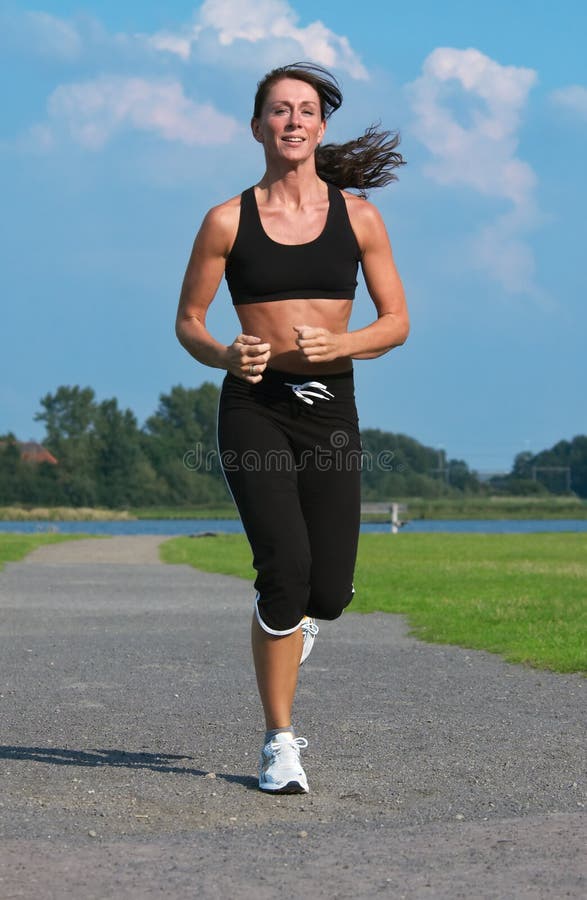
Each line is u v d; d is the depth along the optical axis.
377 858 9.90
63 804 12.04
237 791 12.69
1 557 69.69
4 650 25.59
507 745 15.27
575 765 14.04
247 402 13.05
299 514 12.98
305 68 13.18
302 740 13.03
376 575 50.50
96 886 9.14
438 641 27.50
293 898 8.84
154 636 28.45
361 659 24.25
